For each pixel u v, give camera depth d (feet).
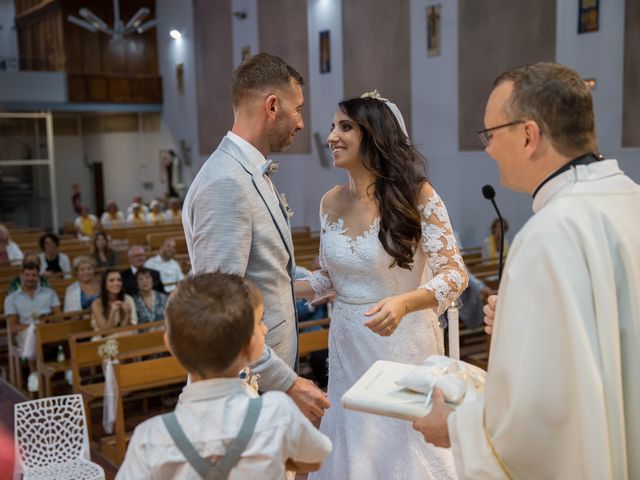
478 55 32.89
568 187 4.75
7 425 16.94
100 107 58.85
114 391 15.34
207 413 4.89
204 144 56.24
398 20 36.96
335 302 8.55
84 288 22.24
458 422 4.93
